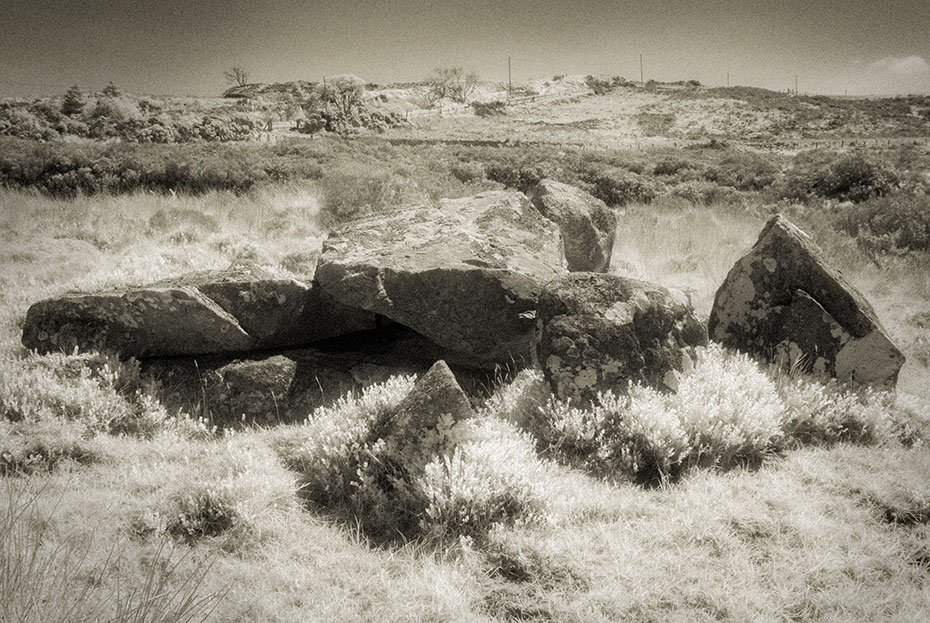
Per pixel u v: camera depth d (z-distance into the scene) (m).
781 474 4.81
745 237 13.09
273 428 5.43
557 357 5.38
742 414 5.11
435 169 21.09
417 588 3.59
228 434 5.25
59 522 3.79
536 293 6.12
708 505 4.40
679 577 3.74
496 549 3.91
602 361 5.32
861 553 3.96
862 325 5.84
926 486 4.58
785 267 6.17
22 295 7.94
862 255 11.27
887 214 13.66
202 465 4.66
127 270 8.86
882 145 43.78
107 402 5.21
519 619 3.41
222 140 47.59
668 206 16.92
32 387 5.18
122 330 5.71
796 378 5.88
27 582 2.78
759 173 22.98
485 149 33.03
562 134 64.69
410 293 5.96
